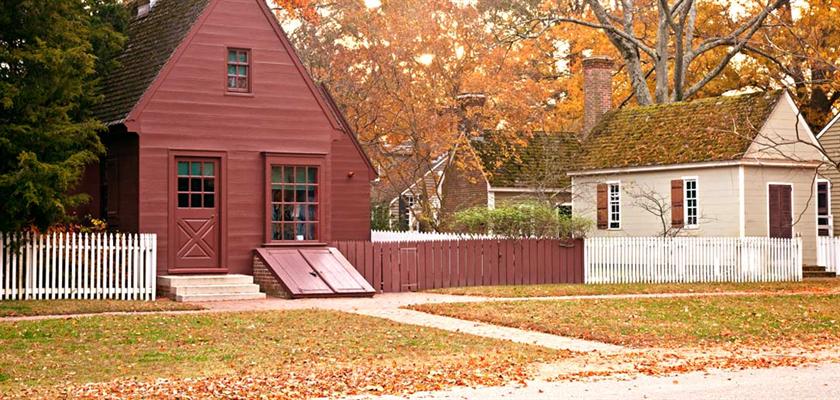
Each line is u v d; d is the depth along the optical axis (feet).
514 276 114.11
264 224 100.83
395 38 161.79
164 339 64.59
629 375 51.01
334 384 48.47
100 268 90.58
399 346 62.18
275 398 45.11
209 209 98.68
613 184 145.69
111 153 101.30
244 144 100.32
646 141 143.84
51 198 83.41
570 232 119.44
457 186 168.76
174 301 90.17
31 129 84.38
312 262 99.40
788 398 43.78
